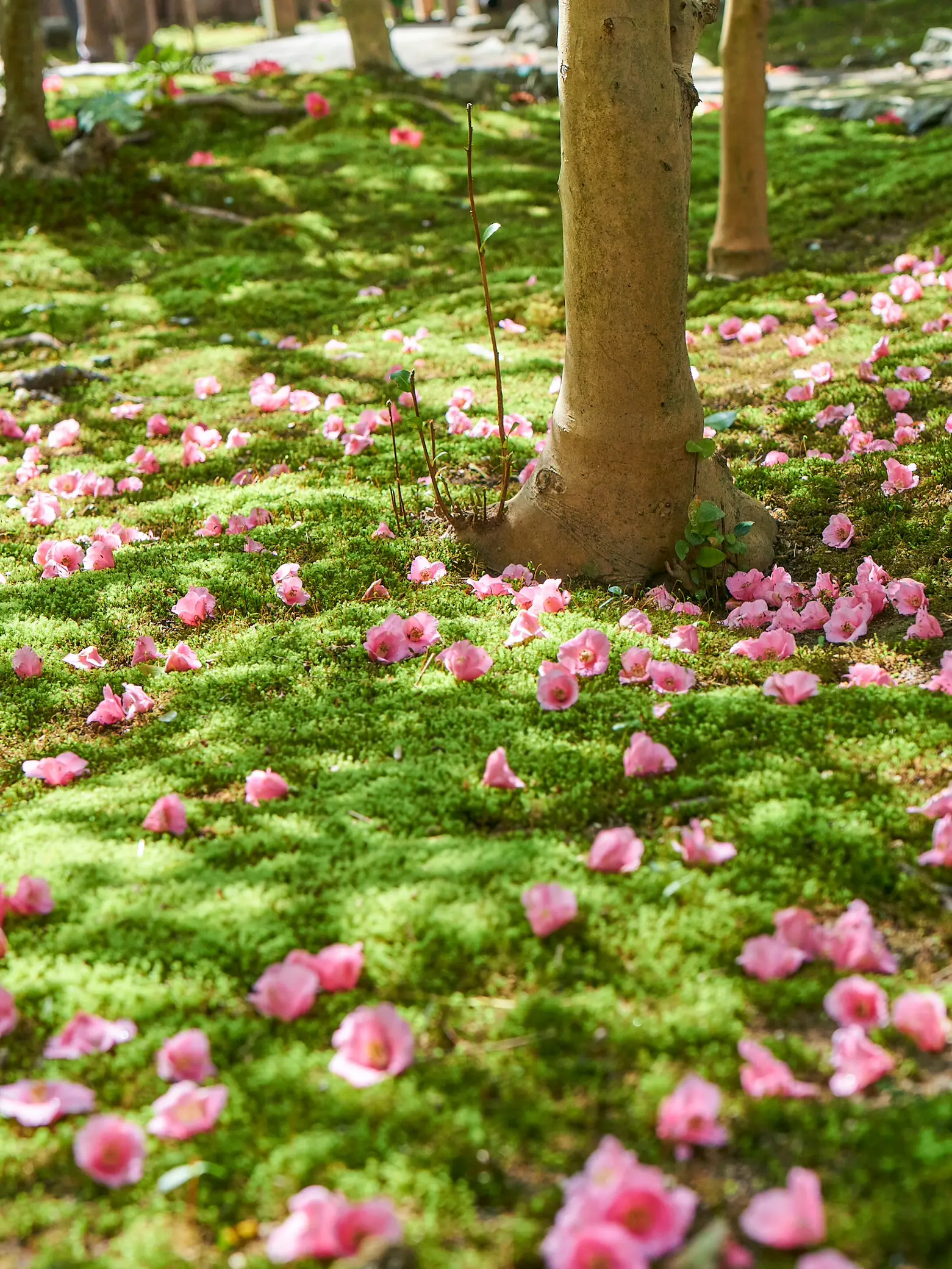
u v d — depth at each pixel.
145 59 11.48
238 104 12.18
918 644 3.38
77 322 7.63
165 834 2.67
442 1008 2.10
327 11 29.55
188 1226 1.74
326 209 10.11
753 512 4.10
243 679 3.41
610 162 3.41
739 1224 1.70
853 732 2.88
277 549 4.29
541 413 5.52
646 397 3.70
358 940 2.27
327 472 5.10
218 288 7.54
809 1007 2.08
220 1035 2.08
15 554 4.48
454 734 3.01
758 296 7.05
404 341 6.71
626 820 2.64
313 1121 1.89
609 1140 1.72
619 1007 2.08
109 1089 1.99
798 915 2.16
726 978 2.13
